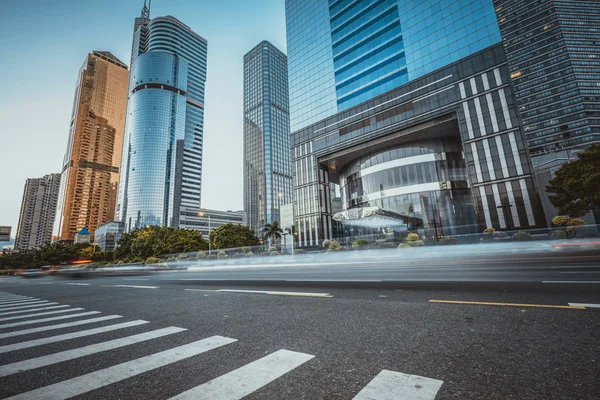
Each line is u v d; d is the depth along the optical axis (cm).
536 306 477
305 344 361
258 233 14512
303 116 6234
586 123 9194
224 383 261
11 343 432
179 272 2392
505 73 3750
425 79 4447
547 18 10644
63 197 18125
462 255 2389
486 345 322
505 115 3681
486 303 521
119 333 460
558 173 2861
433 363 283
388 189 4797
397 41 4900
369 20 5384
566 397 209
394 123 4712
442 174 4494
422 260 2116
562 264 1134
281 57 17488
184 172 16162
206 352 349
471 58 4047
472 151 3866
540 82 10331
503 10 11688
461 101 4044
